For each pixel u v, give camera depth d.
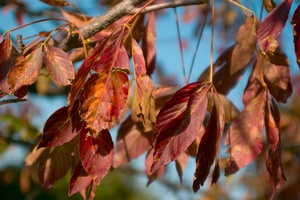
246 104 0.87
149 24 0.91
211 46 0.81
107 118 0.70
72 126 0.73
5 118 1.62
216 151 0.74
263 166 1.44
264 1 0.84
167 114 0.73
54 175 0.88
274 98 0.86
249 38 0.86
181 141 0.72
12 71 0.73
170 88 0.87
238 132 0.83
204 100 0.73
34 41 0.82
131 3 0.80
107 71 0.71
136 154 0.89
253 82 0.87
